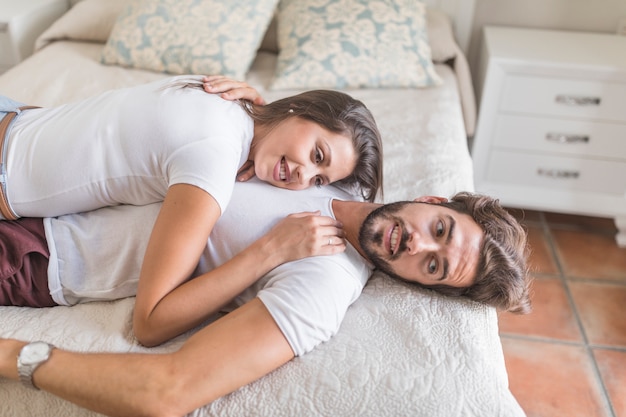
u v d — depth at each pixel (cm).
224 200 104
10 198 114
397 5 223
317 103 122
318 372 99
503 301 114
